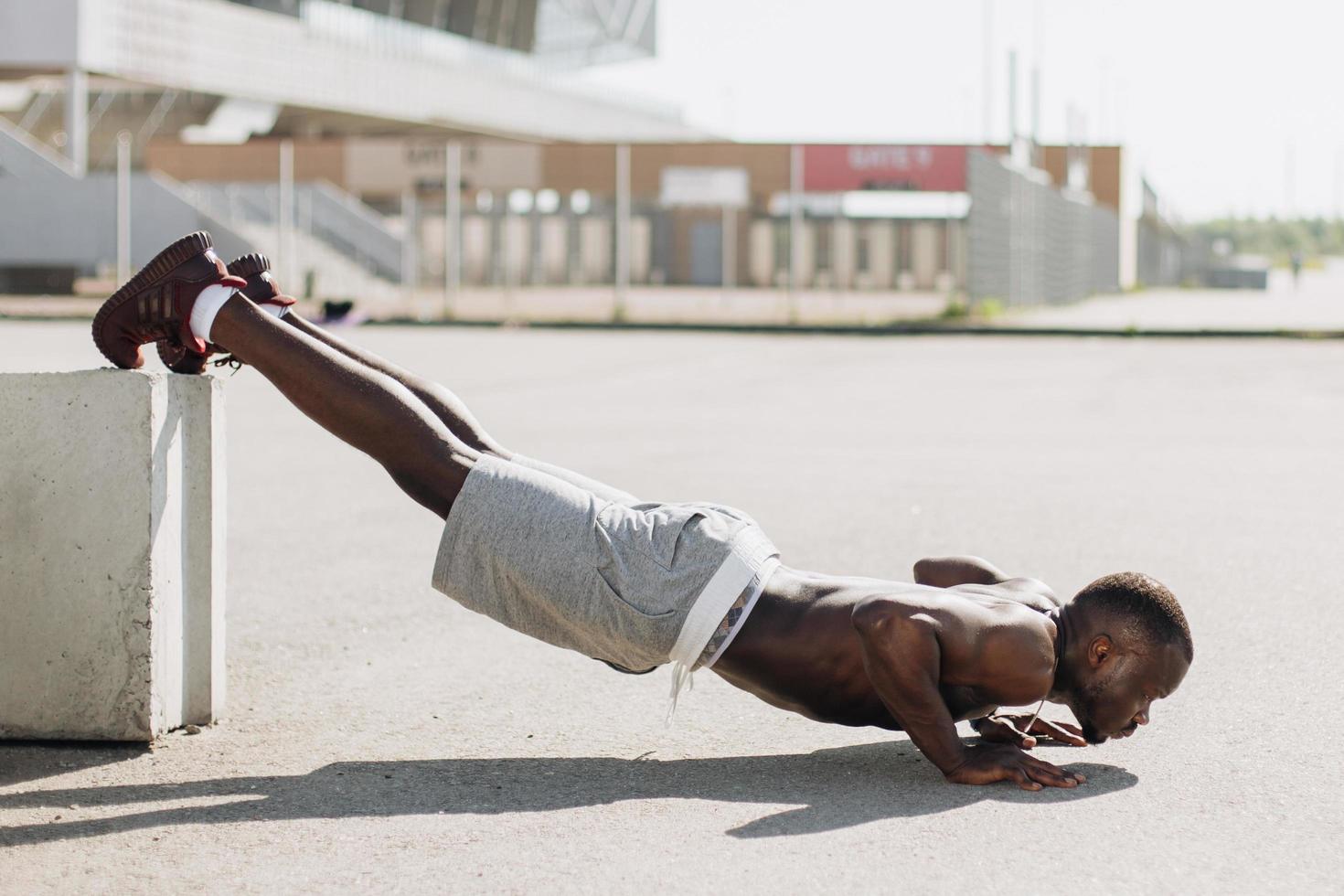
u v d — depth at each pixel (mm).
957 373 18062
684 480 8781
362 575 5980
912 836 3076
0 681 3756
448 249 30203
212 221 36250
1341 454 10125
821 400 14516
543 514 3561
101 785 3439
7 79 42938
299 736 3850
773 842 3045
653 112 70062
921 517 7449
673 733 3904
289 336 3611
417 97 55312
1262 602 5441
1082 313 35062
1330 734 3822
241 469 9188
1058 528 7094
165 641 3785
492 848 3025
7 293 36688
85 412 3676
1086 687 3428
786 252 53188
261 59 47750
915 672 3340
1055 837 3072
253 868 2924
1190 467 9469
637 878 2852
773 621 3533
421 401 3676
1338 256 171875
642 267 53688
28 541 3721
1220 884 2816
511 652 4785
